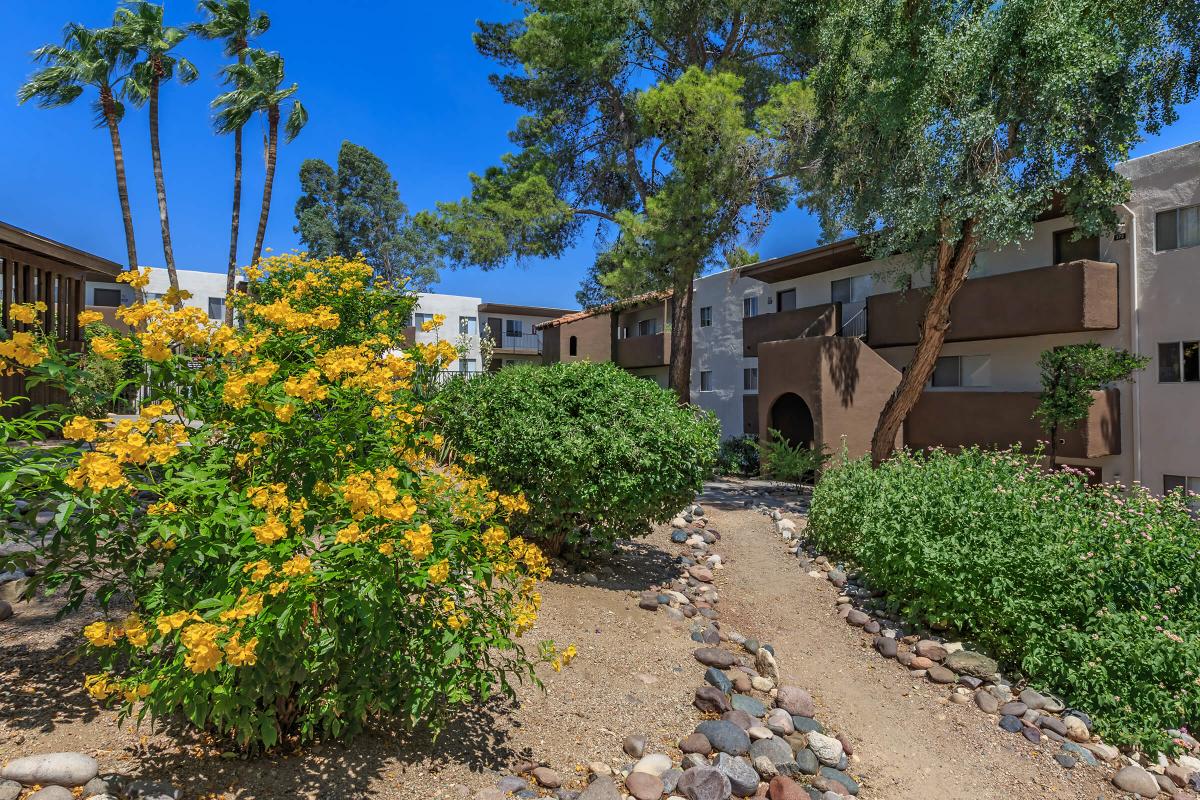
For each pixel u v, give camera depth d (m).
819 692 5.53
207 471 2.93
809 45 15.65
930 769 4.62
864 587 7.95
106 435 2.85
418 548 2.74
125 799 2.67
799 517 11.68
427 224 21.03
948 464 9.03
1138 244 12.54
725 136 16.55
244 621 2.53
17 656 3.64
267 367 3.02
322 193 43.16
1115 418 12.73
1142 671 5.54
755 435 21.50
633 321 30.47
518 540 3.69
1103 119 10.74
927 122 11.30
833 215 15.83
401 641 3.12
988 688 5.77
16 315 3.05
